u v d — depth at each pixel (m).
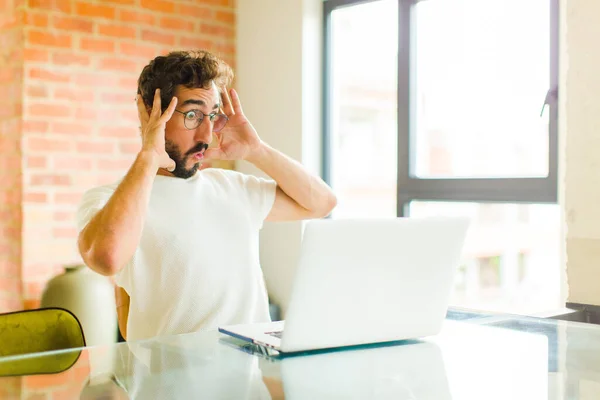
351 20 3.72
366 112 3.68
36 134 3.28
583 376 1.15
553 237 3.02
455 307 1.95
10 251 3.33
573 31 2.50
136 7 3.59
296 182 2.05
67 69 3.36
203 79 1.80
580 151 2.49
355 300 1.32
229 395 1.01
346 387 1.06
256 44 3.92
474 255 3.54
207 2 3.89
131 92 3.58
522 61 3.02
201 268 1.83
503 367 1.21
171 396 1.00
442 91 3.37
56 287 3.04
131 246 1.61
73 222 3.40
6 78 3.36
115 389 1.04
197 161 1.88
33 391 1.03
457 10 3.29
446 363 1.24
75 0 3.38
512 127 3.07
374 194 3.74
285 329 1.27
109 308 3.16
